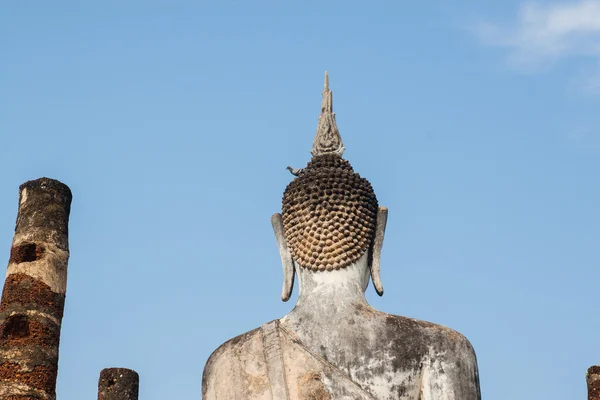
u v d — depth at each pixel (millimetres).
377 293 15477
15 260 19781
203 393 15297
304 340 14844
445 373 14531
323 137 16312
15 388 18750
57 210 20234
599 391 20219
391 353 14594
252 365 14938
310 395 14539
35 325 19266
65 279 20016
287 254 15758
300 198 15625
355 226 15508
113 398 21750
